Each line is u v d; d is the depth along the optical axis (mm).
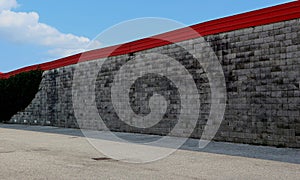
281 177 6016
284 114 10234
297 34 9992
